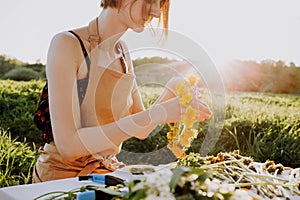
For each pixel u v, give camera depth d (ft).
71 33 4.84
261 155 12.18
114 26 4.81
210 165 3.93
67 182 4.01
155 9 4.52
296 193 3.62
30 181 10.33
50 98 4.61
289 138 12.41
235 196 2.58
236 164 4.12
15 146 11.67
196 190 2.55
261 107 14.55
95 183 3.91
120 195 2.91
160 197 2.47
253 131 12.73
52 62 4.64
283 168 4.41
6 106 13.78
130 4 4.55
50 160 5.10
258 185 3.61
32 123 13.39
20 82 15.96
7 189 3.80
